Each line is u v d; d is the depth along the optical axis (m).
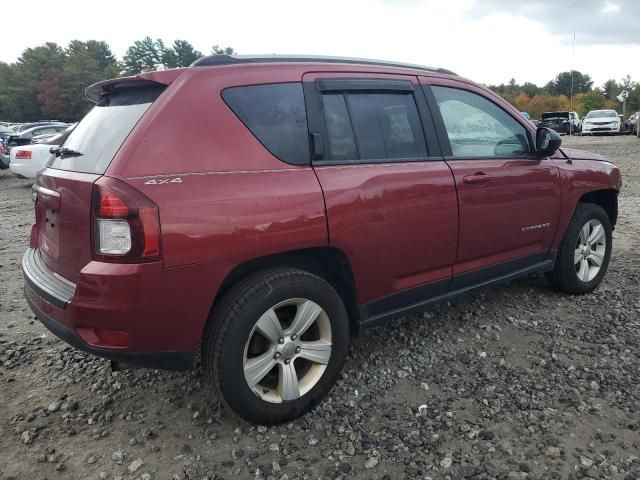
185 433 2.84
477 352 3.68
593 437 2.76
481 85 4.00
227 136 2.70
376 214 3.08
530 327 4.05
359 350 3.73
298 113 2.96
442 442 2.74
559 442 2.72
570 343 3.80
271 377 2.96
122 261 2.39
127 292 2.39
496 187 3.72
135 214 2.36
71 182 2.62
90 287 2.43
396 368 3.48
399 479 2.49
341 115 3.12
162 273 2.43
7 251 6.81
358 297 3.18
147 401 3.15
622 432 2.80
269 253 2.70
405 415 2.97
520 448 2.69
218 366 2.63
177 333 2.55
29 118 93.56
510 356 3.62
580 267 4.63
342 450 2.69
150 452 2.69
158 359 2.57
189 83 2.69
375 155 3.21
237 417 2.96
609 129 29.69
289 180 2.79
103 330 2.47
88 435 2.84
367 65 3.37
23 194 12.61
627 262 5.68
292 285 2.78
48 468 2.59
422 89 3.55
